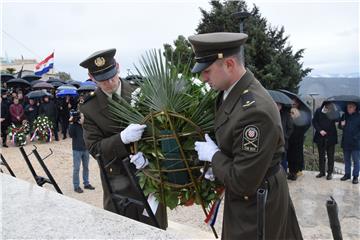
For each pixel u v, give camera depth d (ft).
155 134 6.44
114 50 7.53
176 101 6.20
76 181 20.30
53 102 39.50
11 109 35.29
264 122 5.36
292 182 22.56
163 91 6.17
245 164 5.39
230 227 6.26
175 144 6.28
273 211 6.00
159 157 6.40
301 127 22.24
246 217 6.00
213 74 5.77
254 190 5.54
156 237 4.33
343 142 22.68
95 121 7.91
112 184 7.76
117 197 6.55
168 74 6.31
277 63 41.11
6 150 33.42
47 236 4.31
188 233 10.96
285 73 42.34
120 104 7.38
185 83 6.41
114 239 4.26
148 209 6.08
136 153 6.80
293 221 6.81
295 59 44.16
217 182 6.43
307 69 44.42
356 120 22.13
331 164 23.26
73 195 19.79
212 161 5.86
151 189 6.76
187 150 6.42
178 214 16.14
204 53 5.68
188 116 6.34
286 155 21.56
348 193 19.88
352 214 16.02
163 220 8.41
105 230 4.48
